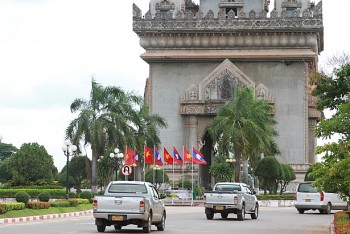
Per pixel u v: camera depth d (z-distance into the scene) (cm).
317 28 9388
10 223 3753
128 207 3066
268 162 8106
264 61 9588
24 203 4441
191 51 9638
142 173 9012
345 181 2656
